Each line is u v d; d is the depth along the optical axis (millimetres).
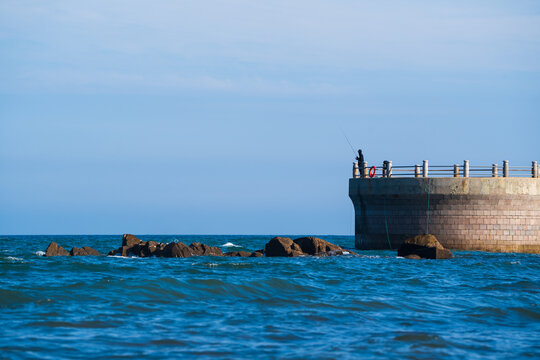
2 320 24562
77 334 22812
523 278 43875
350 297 32500
